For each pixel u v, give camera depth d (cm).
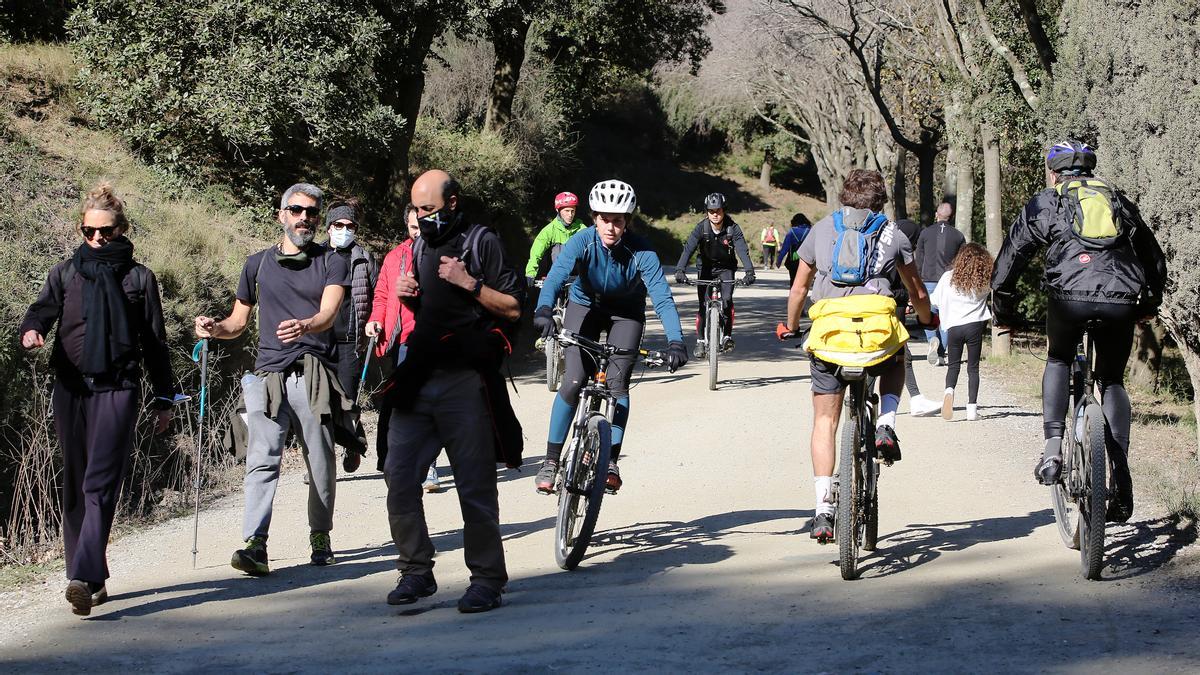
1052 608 506
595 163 6769
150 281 583
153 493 876
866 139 3709
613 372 662
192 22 1563
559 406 656
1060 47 873
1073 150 587
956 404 1279
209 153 1681
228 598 592
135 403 570
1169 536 633
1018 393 1364
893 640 465
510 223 3275
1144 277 568
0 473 777
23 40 1780
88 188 1323
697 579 598
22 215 1132
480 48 3625
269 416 643
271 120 1570
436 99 3650
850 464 566
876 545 651
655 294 656
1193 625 471
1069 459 579
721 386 1430
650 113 7162
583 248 653
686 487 894
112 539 759
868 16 2336
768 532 725
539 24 3344
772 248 5678
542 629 504
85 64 1583
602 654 459
